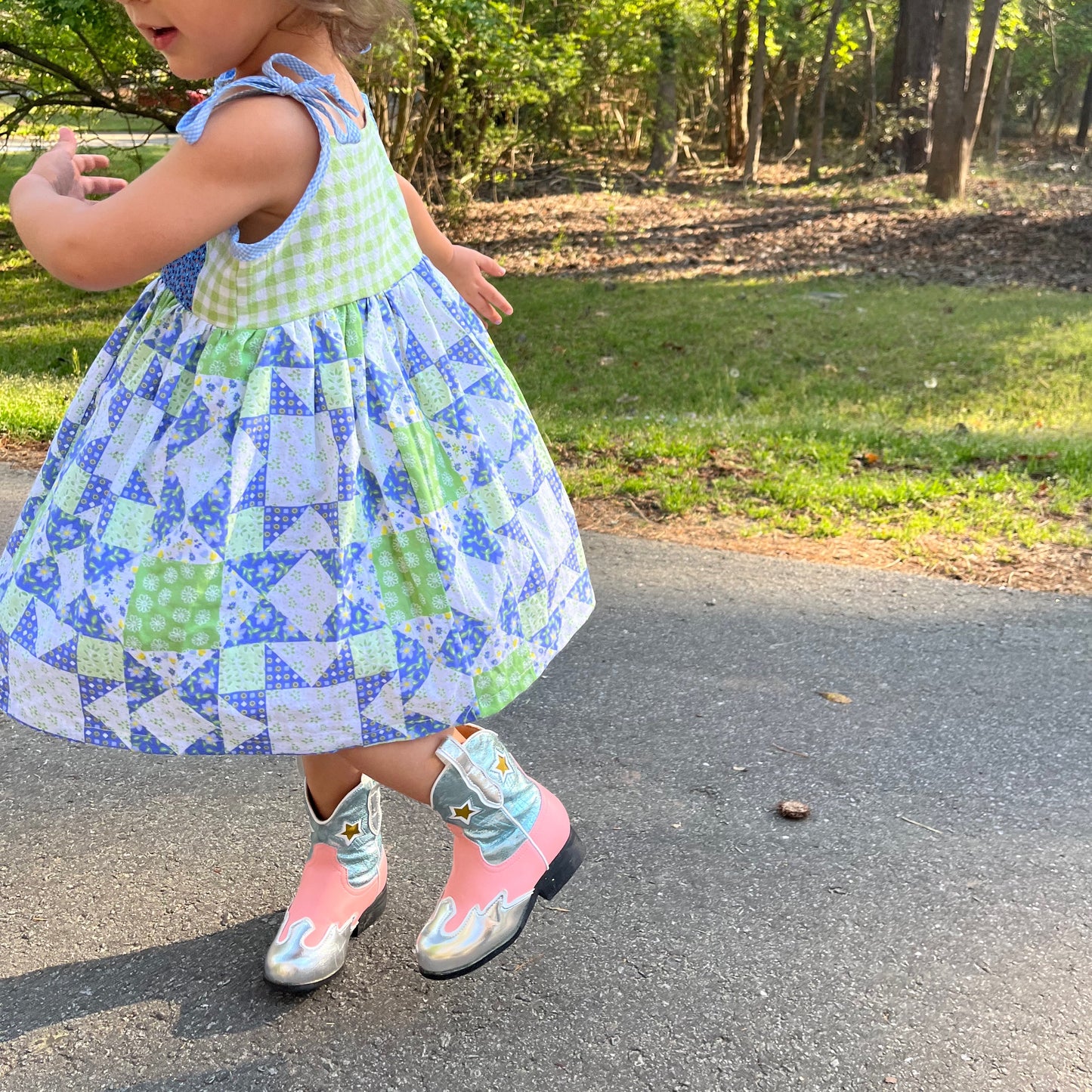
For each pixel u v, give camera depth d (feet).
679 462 17.52
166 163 4.58
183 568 4.87
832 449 17.93
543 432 19.36
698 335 33.37
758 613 11.71
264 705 4.91
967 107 62.18
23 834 7.89
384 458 5.06
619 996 6.23
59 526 5.14
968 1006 6.13
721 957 6.54
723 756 8.86
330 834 6.35
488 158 54.44
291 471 4.92
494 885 5.71
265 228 4.91
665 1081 5.63
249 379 4.91
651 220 60.85
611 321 35.60
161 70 38.75
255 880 7.37
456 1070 5.72
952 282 42.06
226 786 8.52
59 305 39.40
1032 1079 5.61
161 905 7.11
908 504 15.43
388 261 5.27
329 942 6.30
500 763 5.69
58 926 6.89
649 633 11.20
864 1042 5.87
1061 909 6.95
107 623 4.91
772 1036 5.92
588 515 15.24
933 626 11.32
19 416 19.43
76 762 8.88
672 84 79.10
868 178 76.43
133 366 5.17
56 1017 6.11
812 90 103.50
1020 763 8.73
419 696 5.10
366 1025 6.05
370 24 5.15
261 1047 5.89
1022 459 17.48
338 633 4.92
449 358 5.42
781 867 7.41
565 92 50.24
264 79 4.64
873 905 7.01
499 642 5.30
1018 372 28.09
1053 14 86.48
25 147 53.47
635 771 8.66
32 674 5.10
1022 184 73.20
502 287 42.11
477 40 39.45
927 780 8.50
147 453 4.99
